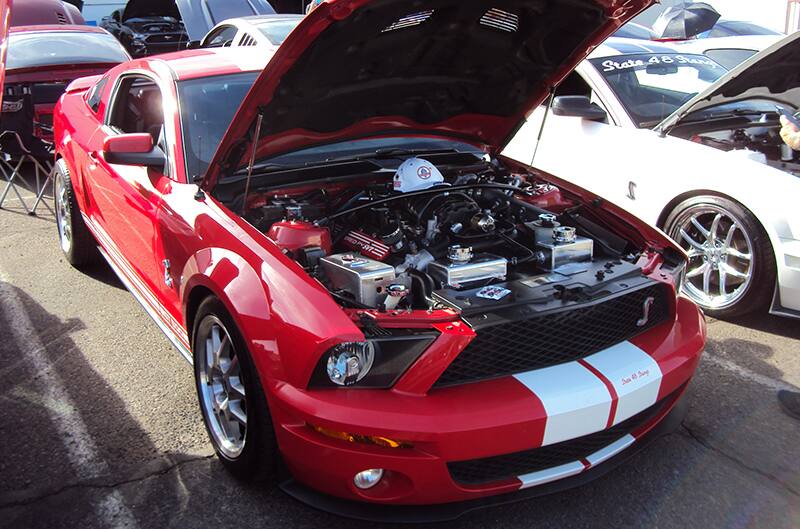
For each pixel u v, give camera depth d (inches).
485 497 90.3
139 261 137.4
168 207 118.3
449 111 138.7
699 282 172.9
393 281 98.7
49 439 114.3
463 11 107.8
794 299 150.9
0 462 108.1
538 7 111.3
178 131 126.8
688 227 171.3
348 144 138.9
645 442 103.0
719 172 161.3
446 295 97.6
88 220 173.8
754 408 126.1
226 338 102.6
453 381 88.4
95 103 177.0
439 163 142.2
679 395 106.7
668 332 106.3
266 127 113.1
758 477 106.9
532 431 86.1
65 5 450.9
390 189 126.5
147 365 139.3
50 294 175.6
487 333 89.7
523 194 136.9
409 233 115.2
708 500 101.6
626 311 103.0
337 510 89.3
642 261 114.4
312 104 114.8
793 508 99.9
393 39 107.5
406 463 83.2
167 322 129.6
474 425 83.3
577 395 89.0
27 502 98.9
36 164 251.3
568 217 129.4
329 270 101.2
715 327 162.1
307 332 84.0
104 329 155.7
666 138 177.5
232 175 122.1
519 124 145.4
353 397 83.7
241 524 95.5
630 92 198.8
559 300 97.4
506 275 110.7
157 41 521.7
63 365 139.3
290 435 86.7
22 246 212.8
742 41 345.1
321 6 89.0
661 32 358.9
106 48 319.6
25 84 265.4
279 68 97.2
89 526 94.5
